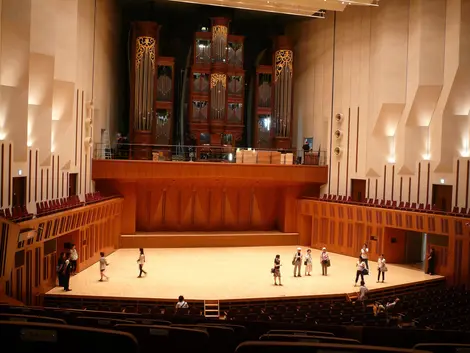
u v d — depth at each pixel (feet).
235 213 78.84
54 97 54.13
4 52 42.75
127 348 4.66
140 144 71.56
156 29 75.87
